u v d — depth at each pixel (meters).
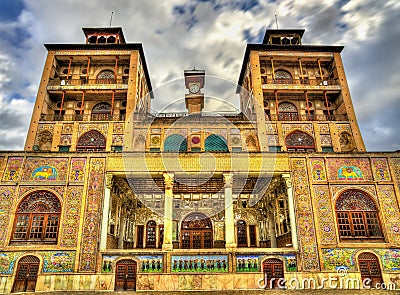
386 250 17.09
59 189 17.97
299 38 33.28
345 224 17.80
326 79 32.12
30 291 16.02
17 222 17.45
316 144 27.48
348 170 18.66
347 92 29.89
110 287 16.19
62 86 29.36
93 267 16.52
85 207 17.62
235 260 16.73
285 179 18.47
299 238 17.20
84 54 30.73
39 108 28.30
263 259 16.77
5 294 15.35
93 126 27.72
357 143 27.50
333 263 16.77
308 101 31.41
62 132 27.55
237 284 16.31
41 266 16.42
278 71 32.34
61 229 17.16
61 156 18.64
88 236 17.05
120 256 16.78
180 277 16.39
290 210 17.88
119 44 30.50
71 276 16.33
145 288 16.20
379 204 18.02
